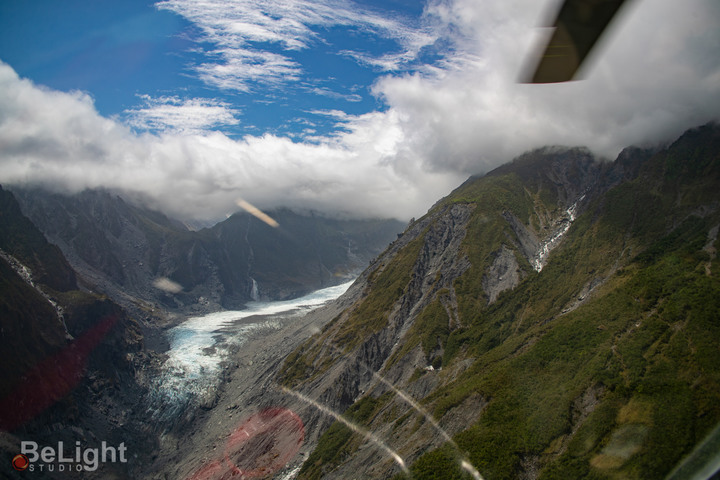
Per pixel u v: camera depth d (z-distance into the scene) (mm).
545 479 72812
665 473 63562
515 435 82312
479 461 80438
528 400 87875
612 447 70688
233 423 165375
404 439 99812
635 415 72125
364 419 126375
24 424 135000
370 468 98312
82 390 169875
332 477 106000
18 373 143750
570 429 79125
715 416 65688
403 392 128750
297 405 153375
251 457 138625
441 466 83375
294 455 131000
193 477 137625
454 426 93375
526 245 182875
